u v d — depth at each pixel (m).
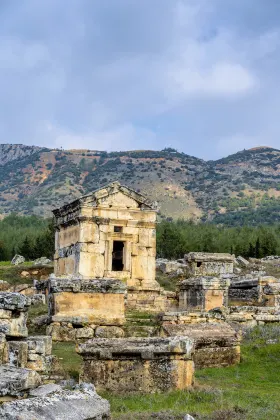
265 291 44.66
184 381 18.83
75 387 17.09
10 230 129.75
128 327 30.81
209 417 15.59
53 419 11.87
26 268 63.31
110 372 18.92
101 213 48.31
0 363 18.94
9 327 19.84
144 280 48.22
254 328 29.06
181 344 18.88
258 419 15.68
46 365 20.14
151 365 18.84
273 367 23.59
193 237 111.00
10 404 11.92
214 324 25.28
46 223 158.38
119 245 50.62
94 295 30.62
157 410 16.34
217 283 42.44
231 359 24.03
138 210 49.03
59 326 29.81
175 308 43.00
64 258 50.19
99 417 12.90
